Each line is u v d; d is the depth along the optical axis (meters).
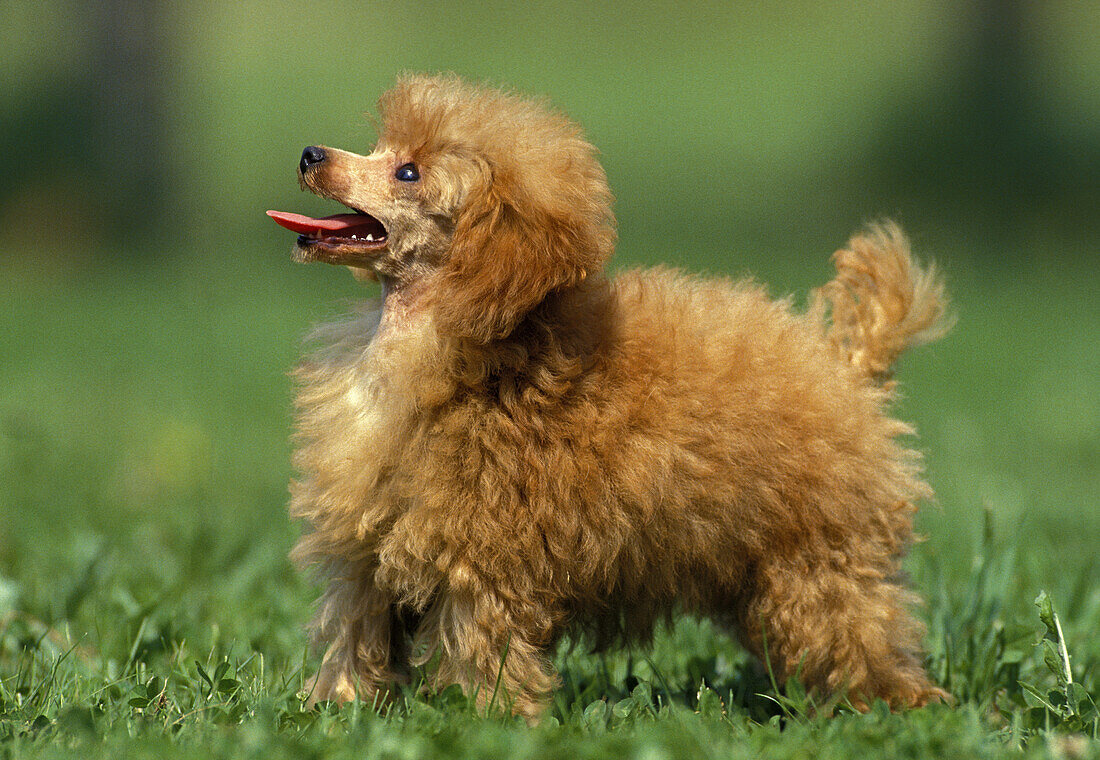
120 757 5.29
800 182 33.34
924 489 7.02
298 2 45.59
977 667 7.26
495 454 6.21
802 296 20.12
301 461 6.60
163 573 9.13
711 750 5.48
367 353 6.59
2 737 5.70
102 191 28.03
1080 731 6.15
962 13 35.28
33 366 18.19
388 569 6.43
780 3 44.81
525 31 43.75
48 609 8.00
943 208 31.80
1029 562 9.10
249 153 34.19
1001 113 34.78
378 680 6.78
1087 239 29.88
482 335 6.17
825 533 6.67
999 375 18.55
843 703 6.64
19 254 27.47
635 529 6.38
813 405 6.59
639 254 27.77
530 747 5.41
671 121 37.31
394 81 7.25
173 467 12.57
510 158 6.32
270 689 6.81
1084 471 13.26
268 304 23.69
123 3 27.83
